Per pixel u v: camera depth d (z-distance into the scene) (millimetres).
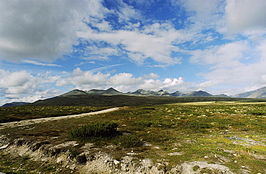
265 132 13906
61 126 18047
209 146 9703
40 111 42094
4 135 14047
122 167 7402
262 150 8680
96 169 7609
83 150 9250
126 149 9422
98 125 13203
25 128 17281
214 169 6328
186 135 13289
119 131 14336
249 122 18578
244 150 8711
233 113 29766
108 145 10219
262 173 6023
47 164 8547
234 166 6621
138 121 21062
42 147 10195
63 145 10203
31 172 7773
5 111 38094
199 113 30797
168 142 11023
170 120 21844
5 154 10414
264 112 28141
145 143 10844
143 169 7023
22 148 10852
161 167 6879
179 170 6609
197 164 6895
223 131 14719
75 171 7699
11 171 7848
